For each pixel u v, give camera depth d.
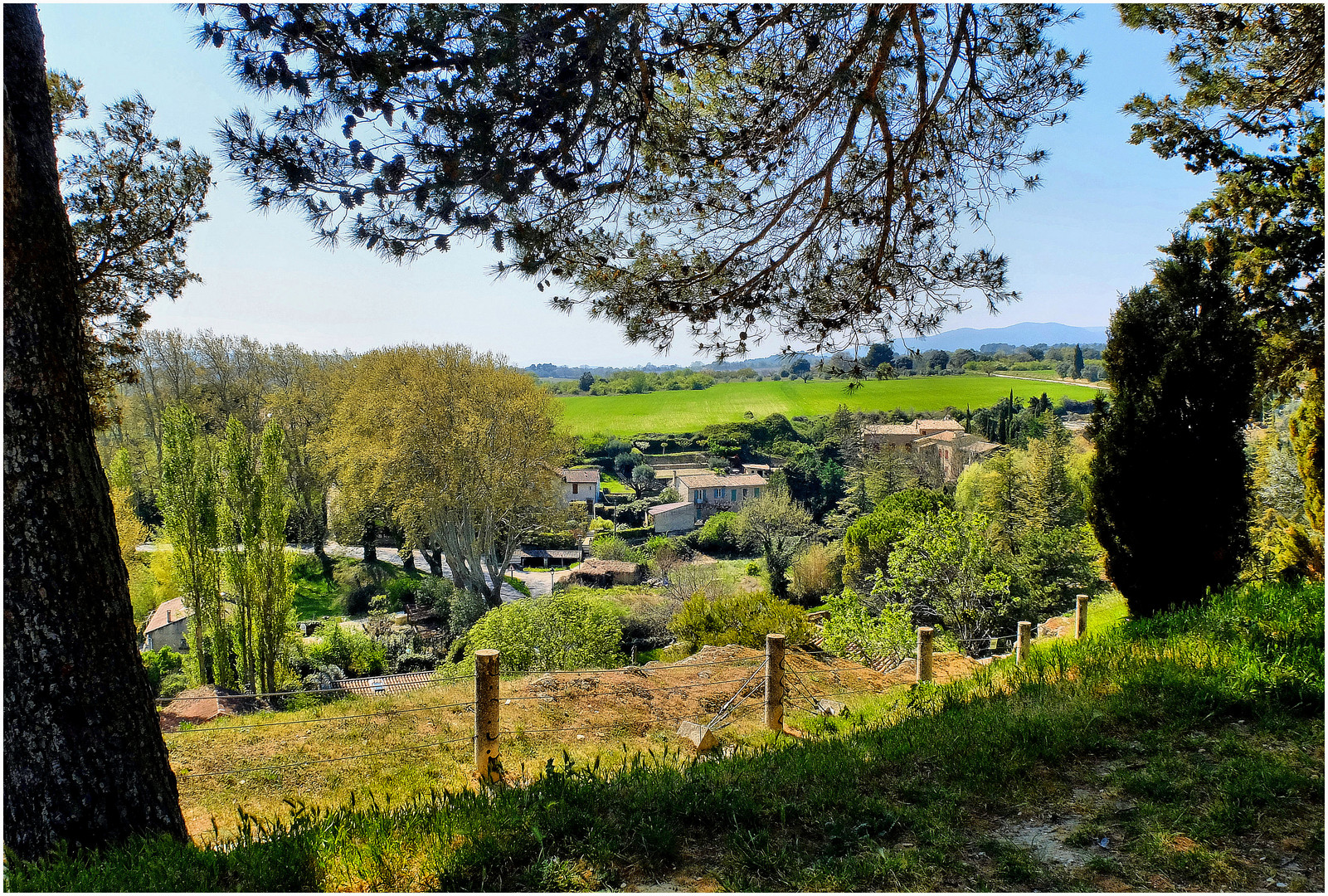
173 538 24.33
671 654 21.23
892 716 7.15
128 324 12.84
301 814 4.46
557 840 3.79
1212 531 8.59
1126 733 4.87
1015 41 6.70
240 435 25.23
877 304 8.04
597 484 80.69
